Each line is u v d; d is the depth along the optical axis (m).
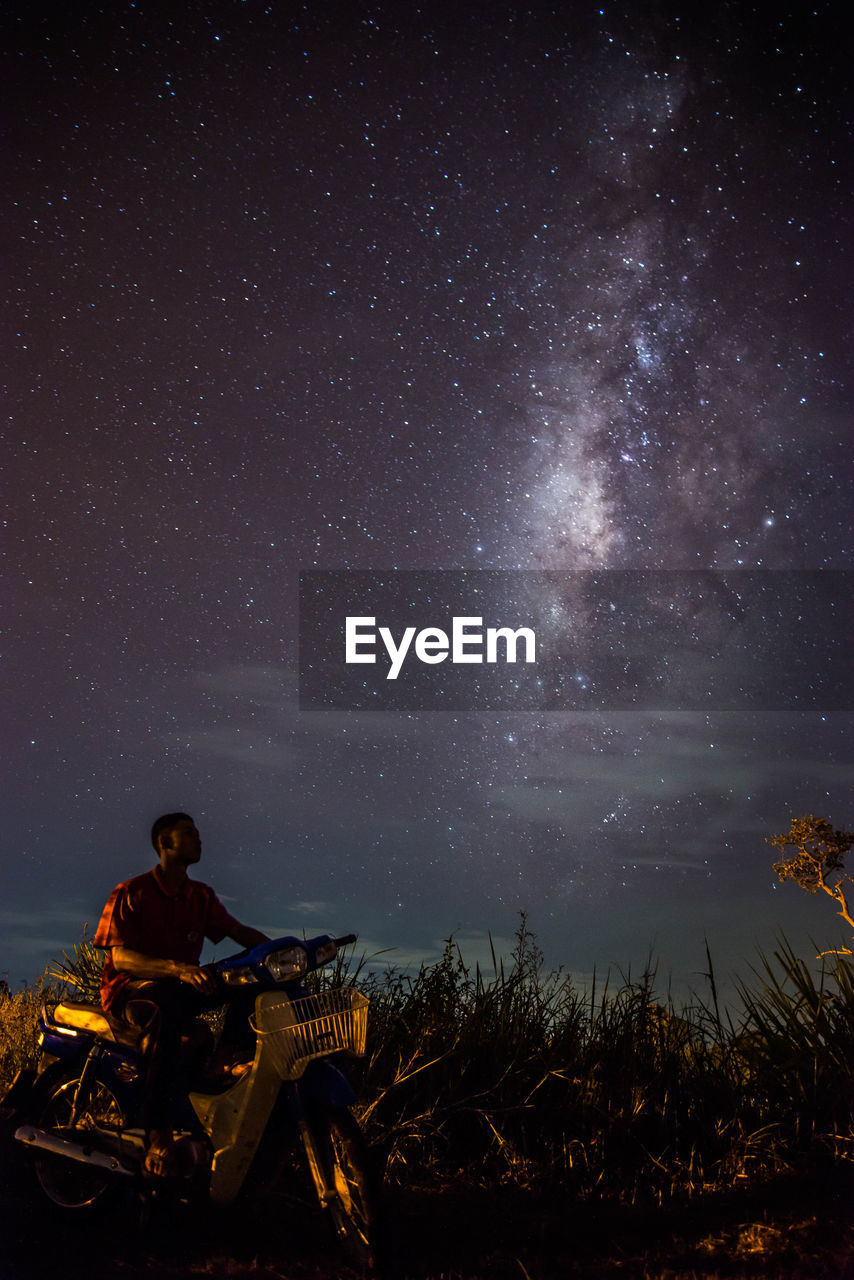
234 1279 3.59
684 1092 5.35
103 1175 4.06
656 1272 3.69
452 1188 4.63
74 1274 3.61
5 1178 4.50
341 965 5.78
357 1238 3.58
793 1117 5.23
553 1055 5.46
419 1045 5.31
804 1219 4.18
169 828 4.24
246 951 3.91
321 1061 3.76
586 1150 4.93
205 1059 4.16
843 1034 5.47
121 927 4.14
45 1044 4.39
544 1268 3.74
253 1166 3.85
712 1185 4.66
